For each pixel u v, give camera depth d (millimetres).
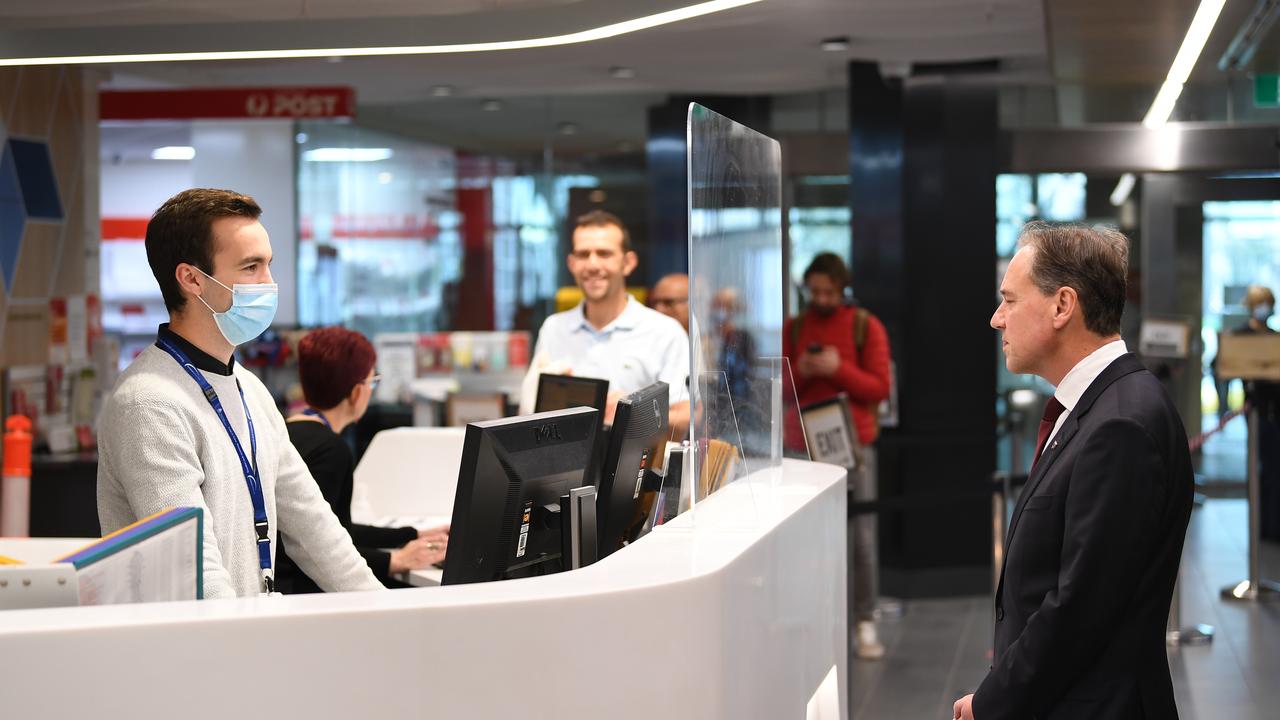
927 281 7113
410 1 5258
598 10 4543
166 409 2141
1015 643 2053
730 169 2504
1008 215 9156
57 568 1729
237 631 1703
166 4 5266
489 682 1804
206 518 2119
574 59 7293
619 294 4488
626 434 2684
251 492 2311
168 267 2215
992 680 2066
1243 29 5496
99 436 2209
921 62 7113
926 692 5117
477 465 2223
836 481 3131
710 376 2393
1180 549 2084
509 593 1849
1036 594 2084
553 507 2404
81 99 6980
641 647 1904
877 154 7270
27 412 6281
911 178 7125
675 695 1947
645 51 7004
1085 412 2100
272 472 2402
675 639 1941
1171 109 7516
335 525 2570
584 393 3354
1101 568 1969
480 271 9906
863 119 7277
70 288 6812
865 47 6746
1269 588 6699
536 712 1828
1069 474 2062
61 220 6707
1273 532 8094
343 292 9977
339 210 9938
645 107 9422
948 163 7098
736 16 5926
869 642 5707
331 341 3250
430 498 4691
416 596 1831
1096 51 5965
